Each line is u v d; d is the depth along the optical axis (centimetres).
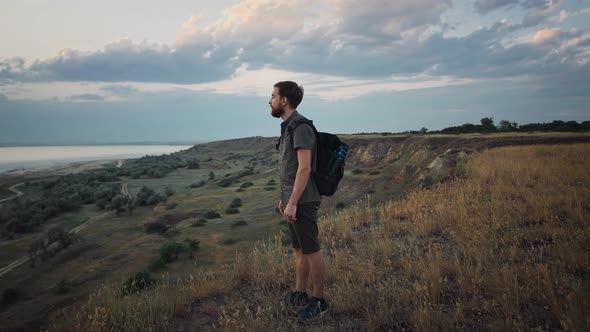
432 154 3622
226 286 392
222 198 5806
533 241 482
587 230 468
